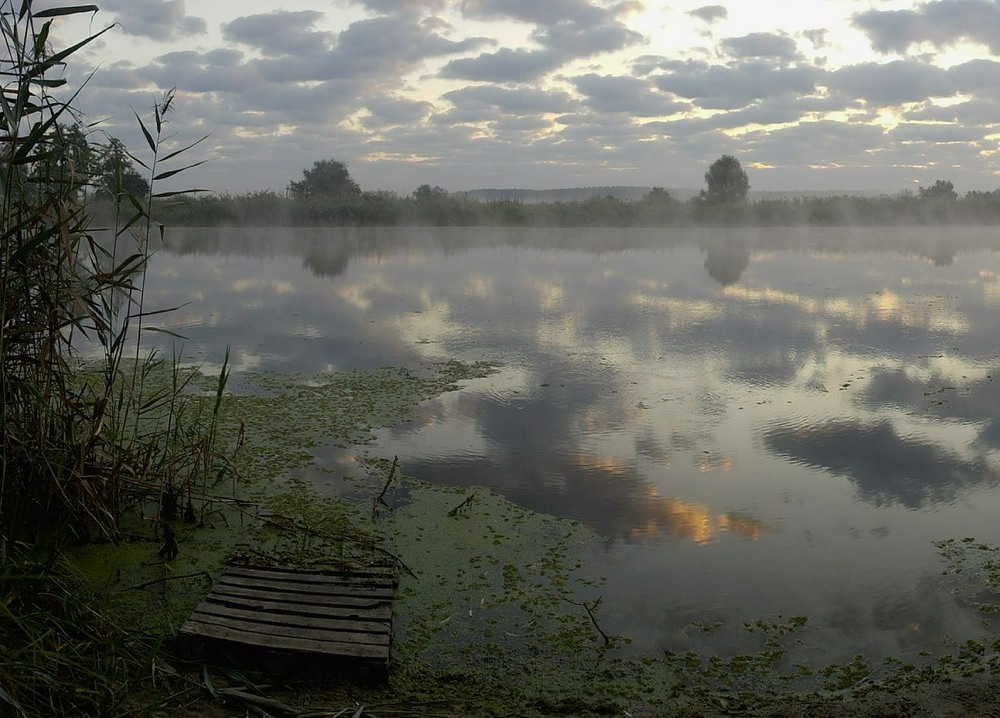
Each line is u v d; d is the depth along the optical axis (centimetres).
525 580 411
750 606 388
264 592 369
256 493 519
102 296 423
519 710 308
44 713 276
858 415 708
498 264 2189
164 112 426
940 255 2373
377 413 715
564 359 950
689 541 459
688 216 4484
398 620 371
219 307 1373
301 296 1520
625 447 625
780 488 540
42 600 322
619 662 342
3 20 356
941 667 336
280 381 832
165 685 307
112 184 455
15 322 395
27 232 390
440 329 1160
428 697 314
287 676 322
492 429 670
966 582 409
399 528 470
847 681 328
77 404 418
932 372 864
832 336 1075
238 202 4012
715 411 725
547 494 528
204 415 686
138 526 451
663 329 1147
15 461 381
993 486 540
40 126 356
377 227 4125
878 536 465
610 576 417
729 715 306
